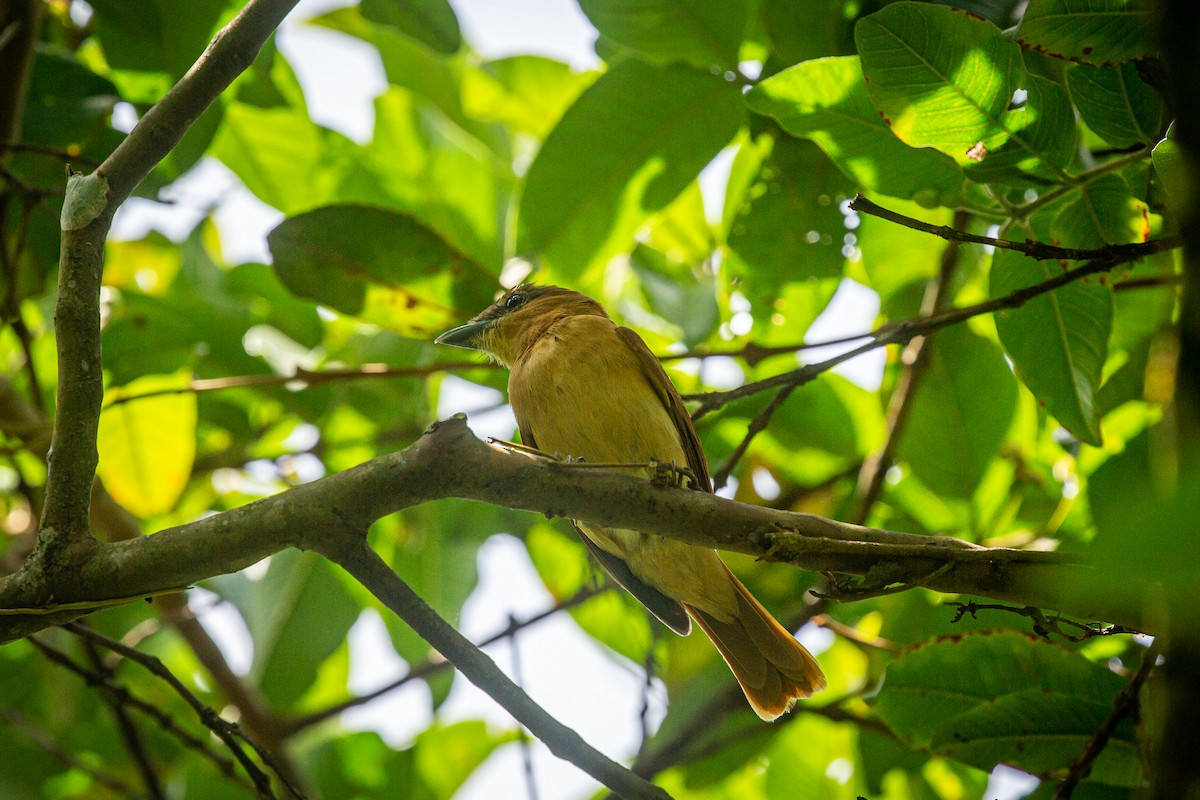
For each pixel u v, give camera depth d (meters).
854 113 7.10
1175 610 2.47
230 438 12.69
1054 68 7.78
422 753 12.95
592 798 12.94
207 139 9.80
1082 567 5.46
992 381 10.10
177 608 11.83
